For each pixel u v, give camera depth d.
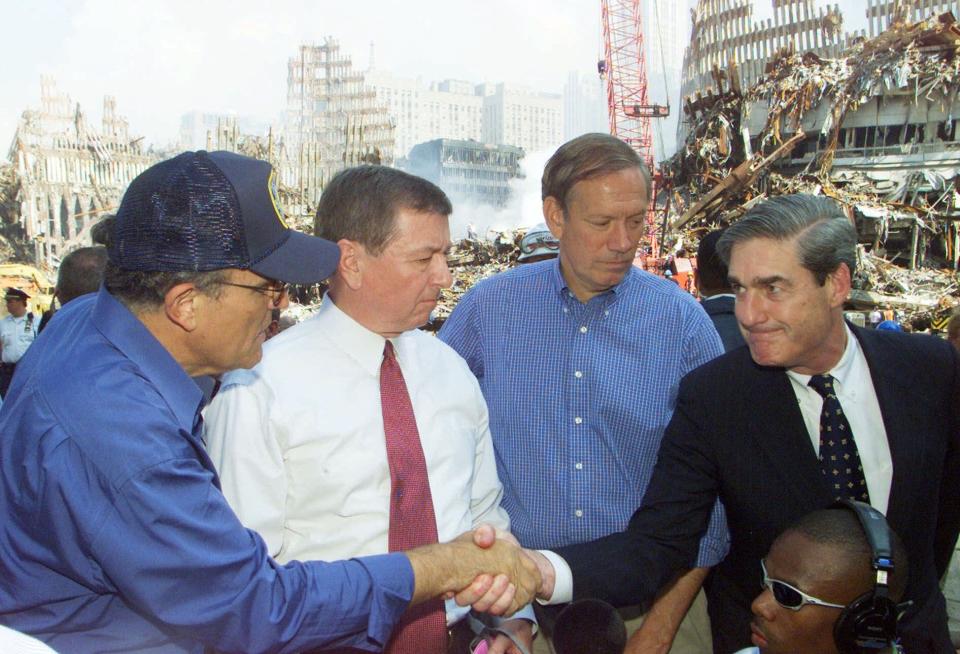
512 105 193.12
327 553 2.01
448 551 1.83
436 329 22.59
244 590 1.47
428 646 2.03
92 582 1.44
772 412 2.15
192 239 1.50
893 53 41.78
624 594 2.21
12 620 1.48
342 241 2.02
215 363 1.63
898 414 2.06
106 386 1.44
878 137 43.84
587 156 2.40
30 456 1.40
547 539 2.62
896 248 40.66
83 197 57.44
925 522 2.09
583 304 2.61
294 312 30.22
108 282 1.56
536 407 2.62
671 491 2.28
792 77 45.12
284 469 2.00
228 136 61.91
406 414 2.08
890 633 1.60
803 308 1.96
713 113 50.31
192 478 1.46
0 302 20.67
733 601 2.44
